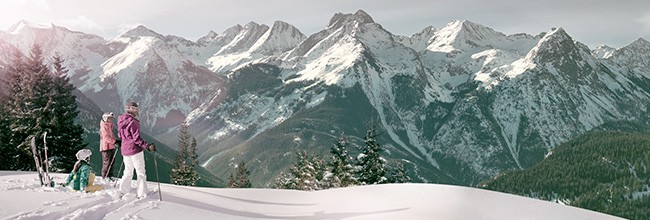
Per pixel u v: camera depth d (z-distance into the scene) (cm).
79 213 991
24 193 1163
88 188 1248
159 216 1062
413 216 1244
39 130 3550
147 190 1239
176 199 1243
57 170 3525
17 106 3675
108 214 1027
